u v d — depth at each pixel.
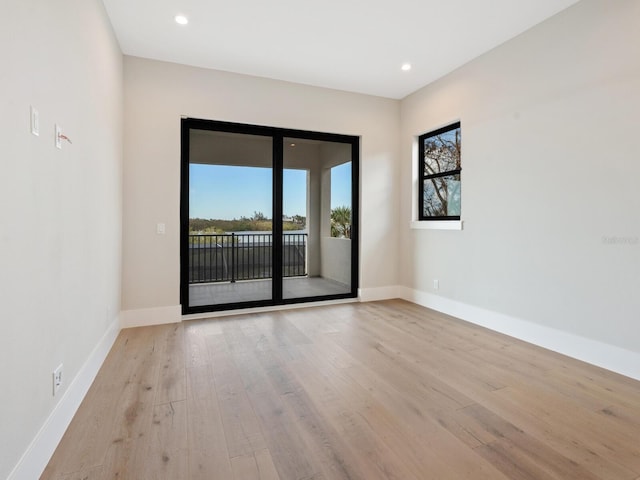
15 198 1.26
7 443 1.19
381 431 1.75
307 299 4.42
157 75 3.60
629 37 2.36
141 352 2.82
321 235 4.60
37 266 1.44
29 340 1.36
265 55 3.53
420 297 4.46
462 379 2.34
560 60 2.80
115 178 3.10
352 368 2.52
